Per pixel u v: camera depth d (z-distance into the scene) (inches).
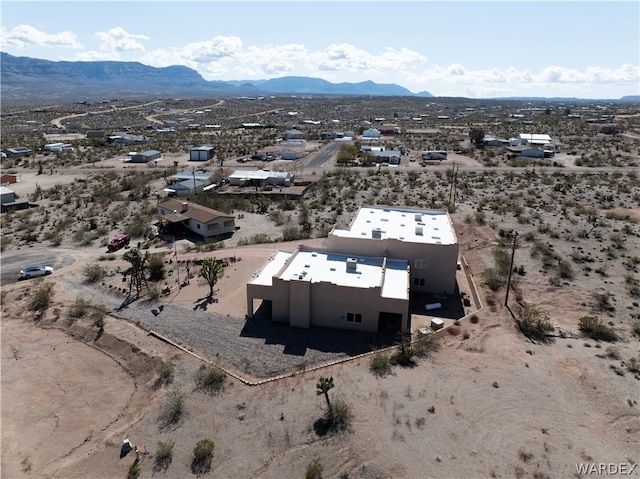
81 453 1123.9
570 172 4471.0
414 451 1035.9
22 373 1444.4
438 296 1888.5
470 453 1026.7
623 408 1151.6
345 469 999.0
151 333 1596.9
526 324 1551.4
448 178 4215.1
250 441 1094.4
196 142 6909.5
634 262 2097.7
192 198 3540.8
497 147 6245.1
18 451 1141.1
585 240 2400.3
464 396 1214.3
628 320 1620.3
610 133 7519.7
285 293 1649.9
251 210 3294.8
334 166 5004.9
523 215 2893.7
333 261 1876.2
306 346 1526.8
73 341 1606.8
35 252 2484.0
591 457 1008.9
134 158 5329.7
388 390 1248.2
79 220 3090.6
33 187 4151.1
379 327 1647.4
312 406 1198.3
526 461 1000.9
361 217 2287.2
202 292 1925.4
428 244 1862.7
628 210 3002.0
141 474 1021.8
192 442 1104.2
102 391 1357.0
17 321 1738.4
